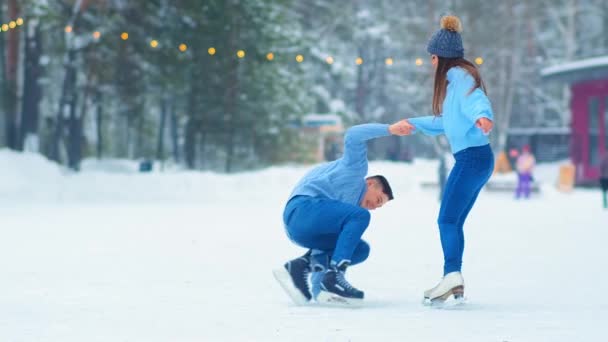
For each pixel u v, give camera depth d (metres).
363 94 90.75
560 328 7.03
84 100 47.34
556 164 66.62
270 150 60.47
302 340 6.47
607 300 9.03
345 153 8.54
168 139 78.75
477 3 79.94
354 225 8.30
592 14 95.81
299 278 8.52
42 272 11.72
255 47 52.56
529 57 91.50
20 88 47.78
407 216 26.31
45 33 49.09
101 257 13.78
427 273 11.68
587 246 16.03
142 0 47.19
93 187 36.56
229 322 7.42
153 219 23.75
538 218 25.20
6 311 8.20
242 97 54.81
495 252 14.88
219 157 61.75
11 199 33.38
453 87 8.55
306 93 70.69
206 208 30.34
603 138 52.69
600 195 43.94
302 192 8.49
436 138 82.62
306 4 80.88
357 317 7.70
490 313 8.00
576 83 54.53
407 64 93.75
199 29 50.28
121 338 6.64
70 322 7.48
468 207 8.74
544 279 11.05
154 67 50.12
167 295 9.38
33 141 43.03
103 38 46.03
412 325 7.21
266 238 17.58
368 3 96.31
